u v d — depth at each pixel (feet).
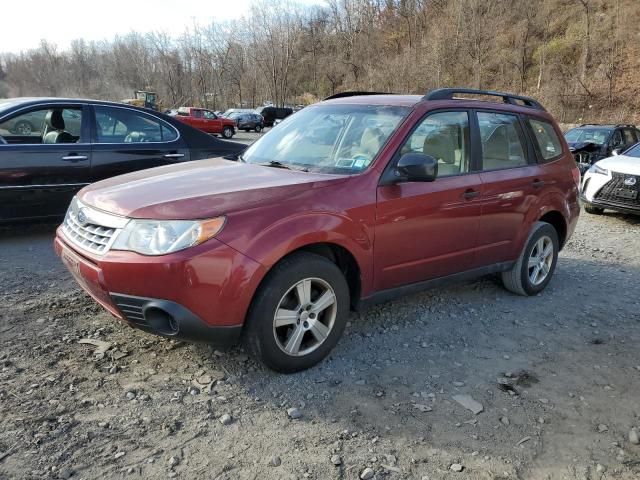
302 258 10.55
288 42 232.53
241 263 9.63
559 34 170.60
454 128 13.60
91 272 9.93
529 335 13.56
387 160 11.92
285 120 15.40
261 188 10.53
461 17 180.75
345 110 13.85
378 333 13.19
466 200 13.33
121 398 9.86
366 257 11.50
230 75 248.52
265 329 10.17
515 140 15.42
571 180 17.17
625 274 19.34
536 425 9.64
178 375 10.74
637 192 28.27
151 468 8.11
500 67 172.14
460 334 13.39
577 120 130.21
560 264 20.42
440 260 13.19
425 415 9.78
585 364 12.11
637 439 9.27
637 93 131.54
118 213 9.96
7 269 16.74
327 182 11.10
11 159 18.66
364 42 239.91
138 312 9.66
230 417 9.42
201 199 9.95
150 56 266.57
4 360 10.94
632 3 157.38
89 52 309.01
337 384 10.71
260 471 8.16
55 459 8.15
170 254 9.28
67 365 10.91
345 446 8.82
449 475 8.25
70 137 20.21
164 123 22.39
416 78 177.27
